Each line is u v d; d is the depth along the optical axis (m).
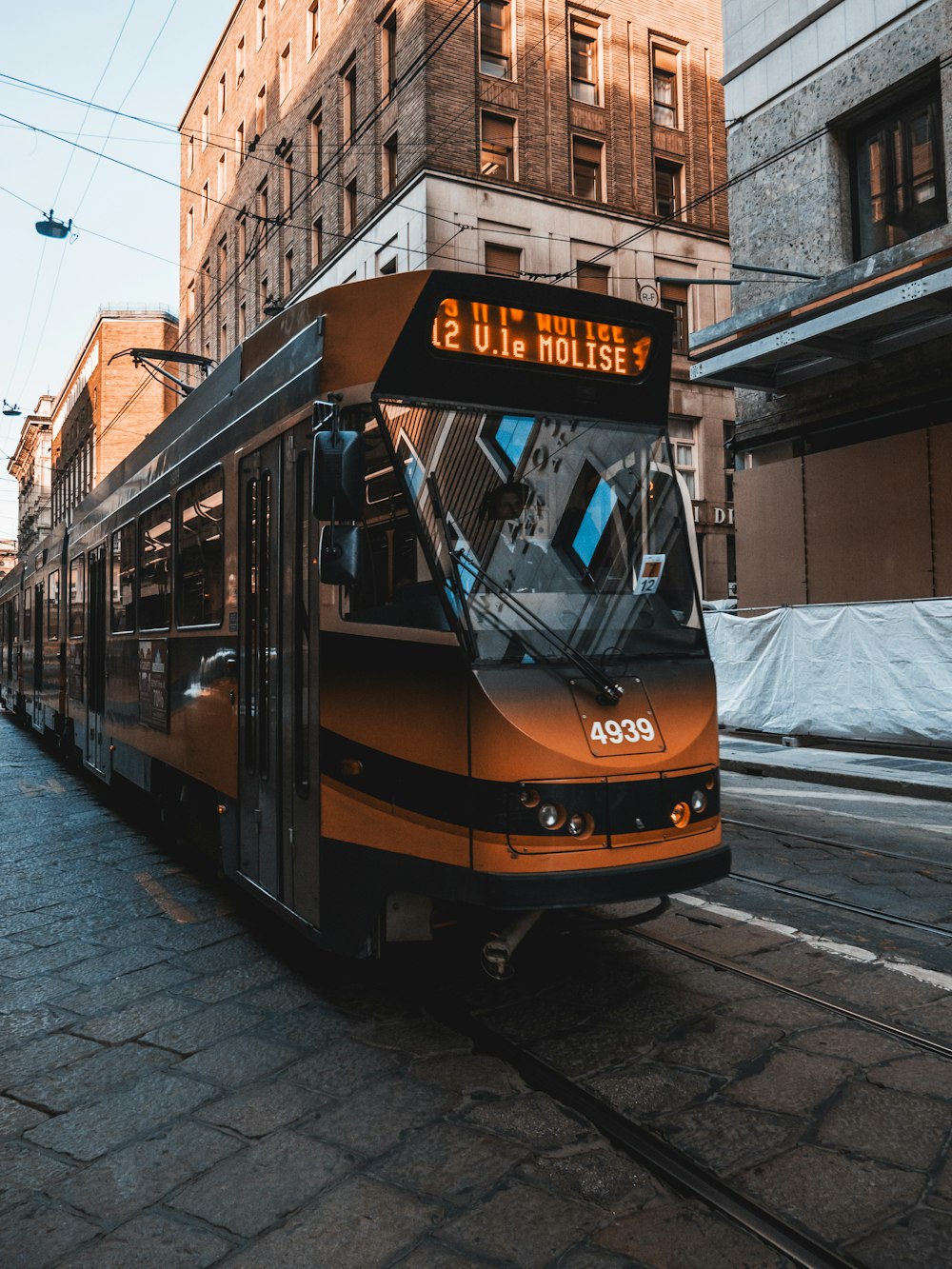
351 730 4.16
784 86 13.80
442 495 4.02
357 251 24.39
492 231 21.84
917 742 10.86
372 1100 3.41
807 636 12.09
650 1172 2.93
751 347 12.27
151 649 7.32
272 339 5.18
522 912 4.05
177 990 4.52
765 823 7.97
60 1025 4.16
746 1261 2.53
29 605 16.52
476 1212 2.75
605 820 3.78
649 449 4.51
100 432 45.69
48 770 12.31
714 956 4.74
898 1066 3.56
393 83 22.38
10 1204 2.85
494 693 3.75
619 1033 3.90
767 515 14.36
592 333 4.39
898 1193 2.80
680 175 25.23
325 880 4.27
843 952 4.77
